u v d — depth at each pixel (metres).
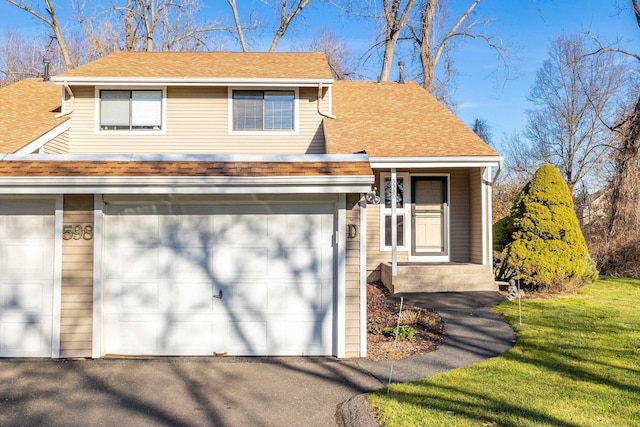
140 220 7.59
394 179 12.37
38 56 29.48
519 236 12.46
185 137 14.11
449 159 12.19
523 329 8.62
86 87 14.05
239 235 7.62
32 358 7.36
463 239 14.31
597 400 5.41
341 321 7.42
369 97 16.86
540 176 12.59
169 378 6.46
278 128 14.32
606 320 9.23
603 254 17.30
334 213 7.62
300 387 6.11
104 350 7.47
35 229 7.48
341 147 12.72
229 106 14.18
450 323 9.12
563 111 32.50
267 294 7.60
